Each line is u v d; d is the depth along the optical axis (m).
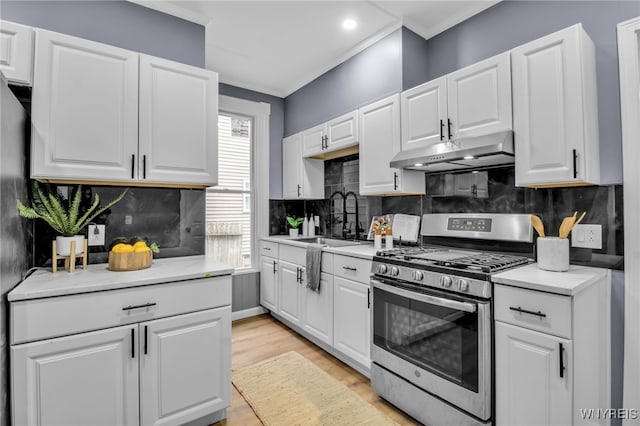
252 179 3.63
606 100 1.63
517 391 1.38
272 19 2.40
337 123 2.89
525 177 1.66
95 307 1.41
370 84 2.70
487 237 2.04
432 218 2.39
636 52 1.55
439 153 1.91
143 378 1.51
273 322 3.29
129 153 1.78
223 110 3.40
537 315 1.31
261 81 3.49
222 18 2.38
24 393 1.27
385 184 2.42
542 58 1.61
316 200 3.69
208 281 1.71
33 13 1.77
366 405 1.91
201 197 2.32
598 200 1.65
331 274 2.46
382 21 2.43
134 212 2.08
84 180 1.74
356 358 2.21
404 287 1.83
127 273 1.65
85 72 1.67
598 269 1.61
